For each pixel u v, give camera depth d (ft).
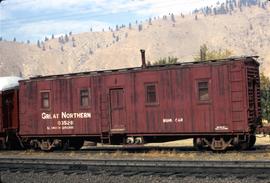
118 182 43.47
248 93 69.87
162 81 75.61
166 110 75.15
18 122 92.84
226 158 60.85
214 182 41.09
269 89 153.79
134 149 84.43
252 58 72.69
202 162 52.08
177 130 74.23
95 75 81.87
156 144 103.86
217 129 70.95
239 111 69.46
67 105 84.69
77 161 58.08
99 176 46.39
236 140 70.44
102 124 80.84
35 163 56.44
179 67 74.33
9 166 56.95
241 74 69.46
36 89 88.74
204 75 72.23
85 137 85.81
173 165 49.75
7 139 93.76
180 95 74.08
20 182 46.06
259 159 57.93
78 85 83.56
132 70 78.33
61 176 47.67
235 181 40.83
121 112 79.30
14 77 98.43
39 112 88.17
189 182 41.70
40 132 87.92
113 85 79.97
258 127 74.95
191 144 99.30
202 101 72.33
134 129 77.87
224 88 70.64
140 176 45.37
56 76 86.43
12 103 93.61
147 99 76.89
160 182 42.55
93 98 81.97
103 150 85.25
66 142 87.76
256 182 39.86
